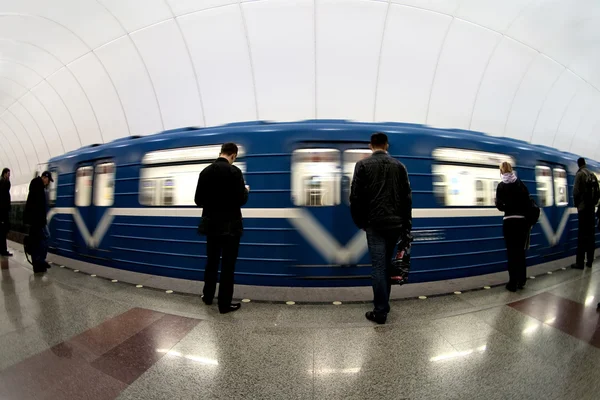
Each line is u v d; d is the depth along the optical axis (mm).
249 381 1821
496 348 2232
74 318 2803
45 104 11023
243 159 3639
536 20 6602
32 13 6719
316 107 7266
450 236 3887
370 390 1739
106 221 4672
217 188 2822
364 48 6621
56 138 12234
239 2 6109
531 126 8781
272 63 6855
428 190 3746
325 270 3564
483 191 4125
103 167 4746
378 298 2656
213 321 2734
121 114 9047
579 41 7195
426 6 6148
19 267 4895
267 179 3580
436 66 7027
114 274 4316
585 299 3309
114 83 8484
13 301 3268
